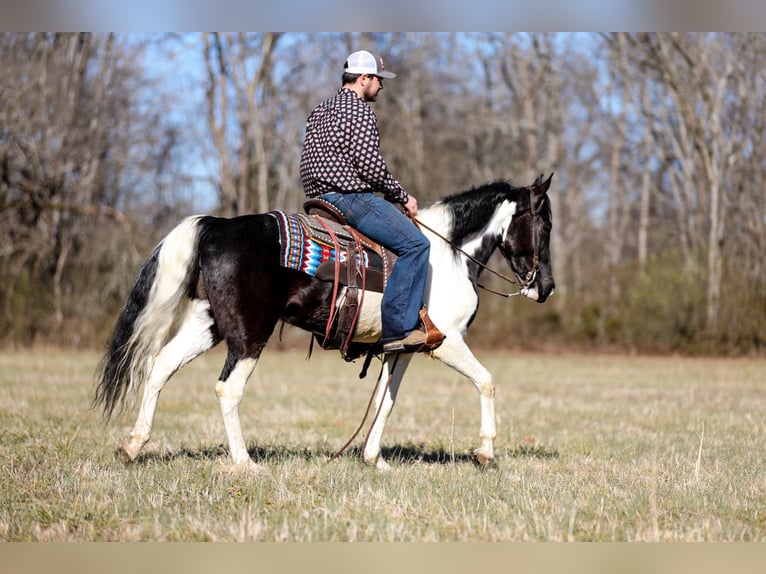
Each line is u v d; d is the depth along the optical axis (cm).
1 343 2472
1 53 2669
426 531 464
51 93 2791
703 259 2758
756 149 2720
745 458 743
